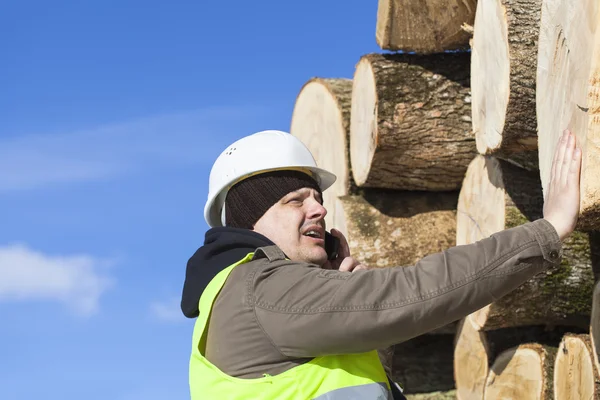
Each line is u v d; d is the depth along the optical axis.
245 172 2.33
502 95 3.63
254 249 2.23
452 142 4.80
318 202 2.39
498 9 3.68
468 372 4.80
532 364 4.18
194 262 2.28
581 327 4.23
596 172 2.37
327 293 2.00
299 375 2.05
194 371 2.20
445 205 5.28
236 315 2.10
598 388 3.52
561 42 2.72
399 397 2.29
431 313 1.95
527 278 2.01
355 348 2.00
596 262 3.94
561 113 2.69
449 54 5.01
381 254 5.11
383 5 4.84
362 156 5.11
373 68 4.91
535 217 4.00
